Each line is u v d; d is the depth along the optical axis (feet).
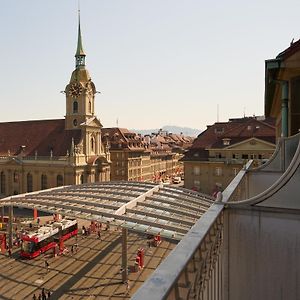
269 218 23.91
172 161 478.18
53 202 121.80
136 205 108.78
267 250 23.91
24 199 129.80
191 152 241.35
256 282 24.20
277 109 57.77
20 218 214.07
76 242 163.63
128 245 158.40
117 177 329.31
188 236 15.47
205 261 16.03
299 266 23.20
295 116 37.81
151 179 393.70
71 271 125.18
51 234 151.84
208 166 229.86
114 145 330.75
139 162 354.74
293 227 23.32
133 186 140.36
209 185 229.66
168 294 10.09
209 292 17.54
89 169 259.19
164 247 154.20
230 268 24.43
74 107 270.46
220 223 21.85
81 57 272.92
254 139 215.51
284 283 23.57
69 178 249.34
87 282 114.62
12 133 302.25
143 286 10.28
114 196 119.96
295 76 36.32
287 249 23.48
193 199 115.03
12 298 101.86
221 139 230.89
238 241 24.47
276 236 23.76
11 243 152.25
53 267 129.39
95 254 145.48
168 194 118.73
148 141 447.42
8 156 274.98
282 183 23.63
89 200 118.42
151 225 92.63
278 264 23.67
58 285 112.06
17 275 120.98
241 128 231.50
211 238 17.97
